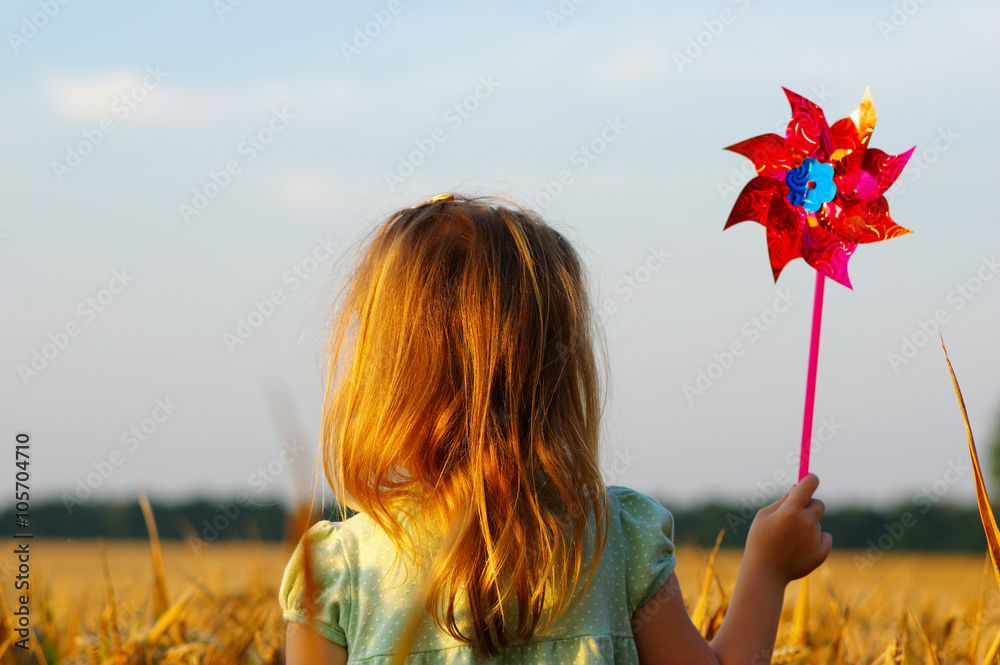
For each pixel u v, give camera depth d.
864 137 1.90
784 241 1.90
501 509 1.59
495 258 1.72
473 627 1.54
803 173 1.90
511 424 1.64
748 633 1.71
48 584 3.41
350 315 1.89
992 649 2.23
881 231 1.87
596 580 1.65
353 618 1.61
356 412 1.72
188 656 2.81
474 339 1.66
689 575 3.48
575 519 1.63
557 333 1.76
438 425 1.64
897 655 2.86
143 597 3.74
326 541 1.68
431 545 1.60
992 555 1.78
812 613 3.69
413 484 1.65
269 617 3.10
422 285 1.70
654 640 1.70
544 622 1.59
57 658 2.90
